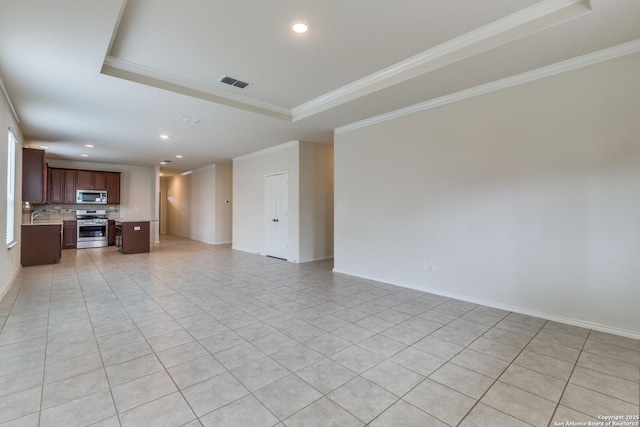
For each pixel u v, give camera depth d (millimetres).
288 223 6602
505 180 3426
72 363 2285
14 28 2412
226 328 2957
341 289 4336
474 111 3641
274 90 4035
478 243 3652
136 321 3121
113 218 9219
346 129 5188
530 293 3271
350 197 5188
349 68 3439
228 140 6184
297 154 6301
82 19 2318
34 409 1762
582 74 2920
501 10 2467
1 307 3512
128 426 1636
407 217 4375
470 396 1906
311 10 2438
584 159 2930
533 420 1690
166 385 2014
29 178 5617
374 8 2418
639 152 2666
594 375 2123
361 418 1710
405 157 4367
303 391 1960
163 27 2656
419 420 1694
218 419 1695
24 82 3377
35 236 5945
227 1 2320
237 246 8352
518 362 2311
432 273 4109
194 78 3662
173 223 12461
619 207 2768
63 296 3959
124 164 9352
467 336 2771
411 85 3494
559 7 2375
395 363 2307
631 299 2721
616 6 2170
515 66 3062
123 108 4199
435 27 2686
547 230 3154
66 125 5008
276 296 4008
